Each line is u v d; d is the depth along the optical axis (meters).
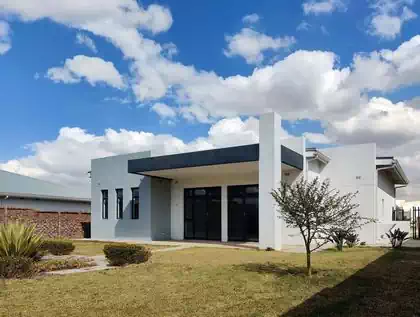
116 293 7.21
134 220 21.86
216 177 20.58
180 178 21.88
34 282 8.35
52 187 29.66
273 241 15.06
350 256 12.25
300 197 8.52
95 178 24.47
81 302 6.57
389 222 20.78
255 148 15.61
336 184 19.11
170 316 5.70
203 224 21.02
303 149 17.69
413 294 6.90
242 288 7.52
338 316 5.59
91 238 24.17
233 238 19.66
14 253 10.71
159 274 9.22
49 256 13.71
